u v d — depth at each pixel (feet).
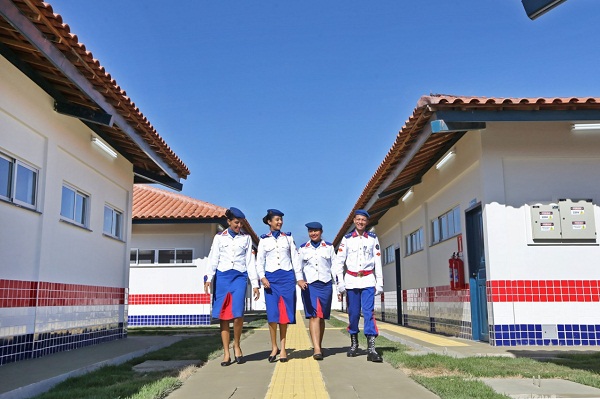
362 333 42.11
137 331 48.32
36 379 18.98
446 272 40.40
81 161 31.71
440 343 32.30
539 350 27.78
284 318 24.52
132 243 65.77
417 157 38.47
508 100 27.68
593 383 17.98
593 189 31.24
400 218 57.21
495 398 15.62
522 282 30.37
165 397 17.25
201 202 67.82
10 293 23.72
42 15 19.62
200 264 64.90
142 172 43.14
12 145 24.21
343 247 25.64
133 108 29.86
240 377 20.75
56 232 28.43
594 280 30.40
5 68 23.16
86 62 23.59
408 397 16.69
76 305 30.96
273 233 25.02
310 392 17.63
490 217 30.78
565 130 31.53
